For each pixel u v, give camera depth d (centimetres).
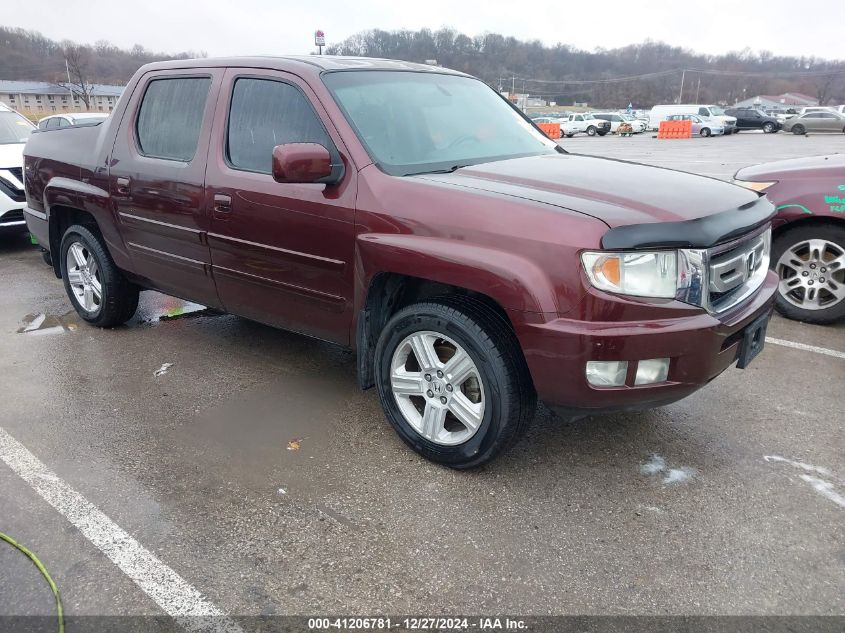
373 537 263
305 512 278
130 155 424
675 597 233
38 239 543
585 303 251
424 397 308
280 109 349
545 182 293
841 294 489
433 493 293
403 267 290
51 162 496
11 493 290
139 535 263
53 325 515
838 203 471
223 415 364
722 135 3875
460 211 277
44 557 251
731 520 275
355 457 321
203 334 493
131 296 490
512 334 278
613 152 2547
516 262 261
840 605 229
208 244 382
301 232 331
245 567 246
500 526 270
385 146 324
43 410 369
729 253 278
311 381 409
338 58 378
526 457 323
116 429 347
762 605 229
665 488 298
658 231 251
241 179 355
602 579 241
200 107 388
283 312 366
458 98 393
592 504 286
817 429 349
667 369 261
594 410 270
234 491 292
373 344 329
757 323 294
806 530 269
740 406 375
